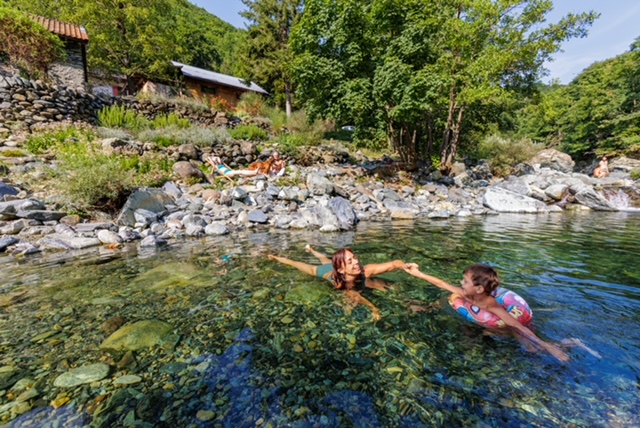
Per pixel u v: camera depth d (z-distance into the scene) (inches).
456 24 472.4
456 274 150.6
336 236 235.5
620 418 62.4
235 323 101.0
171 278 142.2
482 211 374.0
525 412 64.4
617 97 1000.9
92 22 789.2
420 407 65.8
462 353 84.9
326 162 549.0
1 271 152.1
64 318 104.0
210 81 984.3
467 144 745.0
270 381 73.4
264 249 195.6
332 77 462.6
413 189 453.4
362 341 90.9
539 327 98.6
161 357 82.4
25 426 59.8
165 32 891.4
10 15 391.2
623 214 381.1
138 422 61.1
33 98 368.5
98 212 247.4
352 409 65.2
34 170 277.6
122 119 467.2
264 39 1030.4
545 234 246.7
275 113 814.5
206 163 414.6
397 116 437.1
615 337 92.7
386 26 466.6
